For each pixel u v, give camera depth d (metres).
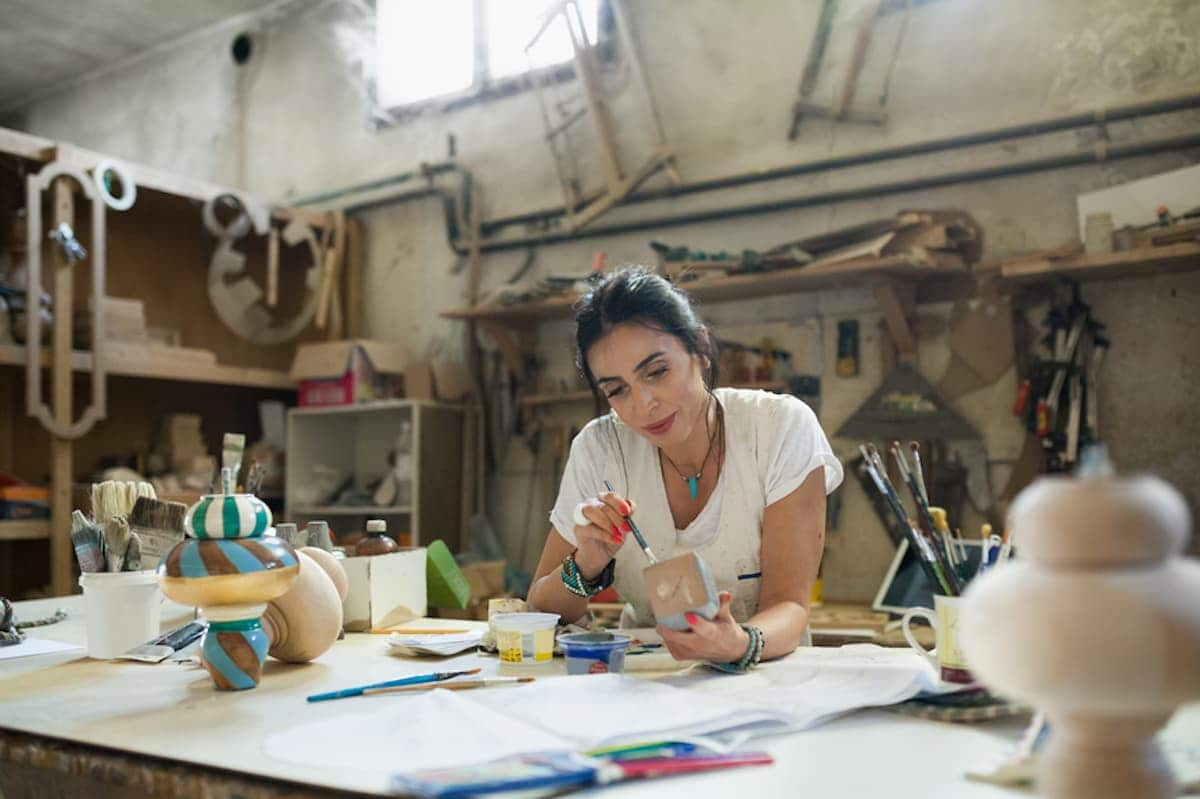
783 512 1.49
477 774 0.76
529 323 4.35
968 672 1.07
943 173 3.47
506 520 4.41
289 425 4.40
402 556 1.80
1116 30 3.23
